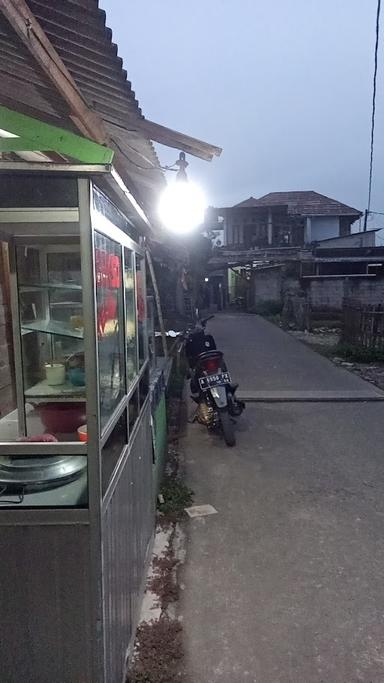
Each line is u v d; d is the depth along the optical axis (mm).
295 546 3580
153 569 3295
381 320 11461
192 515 4043
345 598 3008
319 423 6480
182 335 6719
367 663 2520
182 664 2520
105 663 1979
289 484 4629
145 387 3383
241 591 3084
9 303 3053
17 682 1972
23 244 2562
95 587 1919
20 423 2578
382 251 19906
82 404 2525
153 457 3770
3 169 1814
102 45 1983
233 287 33906
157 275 10883
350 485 4598
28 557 1915
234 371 9914
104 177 1867
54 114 2494
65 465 2000
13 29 1665
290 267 22406
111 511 2121
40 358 2736
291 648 2619
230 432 5617
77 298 2604
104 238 2166
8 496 1963
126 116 2537
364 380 9055
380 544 3607
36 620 1940
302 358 11461
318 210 29484
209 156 2674
